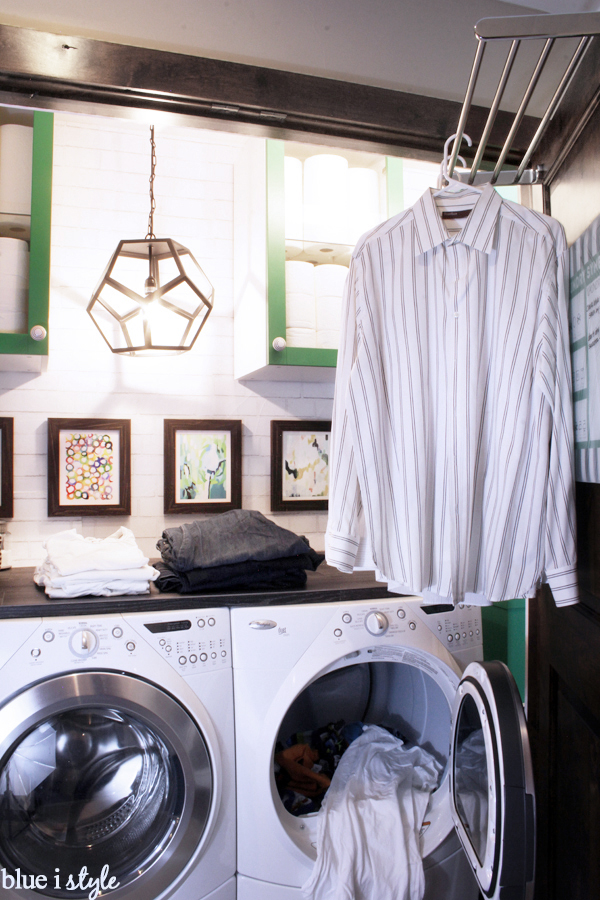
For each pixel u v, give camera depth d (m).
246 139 2.11
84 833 1.41
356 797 1.57
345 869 1.41
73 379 2.05
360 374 1.15
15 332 1.74
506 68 0.97
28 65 1.05
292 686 1.50
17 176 1.76
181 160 2.20
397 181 1.99
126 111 1.15
